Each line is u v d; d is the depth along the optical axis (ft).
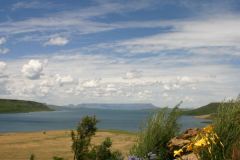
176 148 30.55
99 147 42.39
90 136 49.19
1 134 305.12
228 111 24.21
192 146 20.40
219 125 23.03
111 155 40.50
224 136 22.36
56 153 168.96
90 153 43.39
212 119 25.04
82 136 48.85
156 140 32.42
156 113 34.27
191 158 24.09
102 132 291.38
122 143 185.26
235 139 22.31
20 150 186.09
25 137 272.31
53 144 216.33
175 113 34.19
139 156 31.19
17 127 566.77
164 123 33.58
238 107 24.59
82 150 47.47
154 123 33.45
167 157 31.12
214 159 19.89
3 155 166.20
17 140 247.70
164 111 34.35
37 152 175.52
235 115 23.82
